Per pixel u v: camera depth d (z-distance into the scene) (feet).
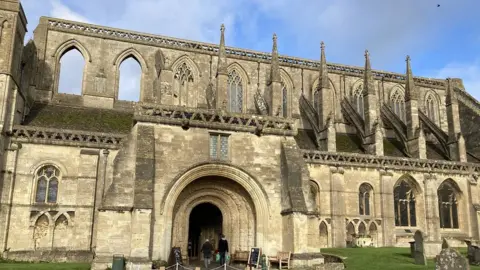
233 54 202.59
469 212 182.70
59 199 134.82
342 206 163.73
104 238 94.84
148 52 190.49
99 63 182.19
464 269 70.33
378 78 226.58
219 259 116.37
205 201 114.32
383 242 167.43
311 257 104.32
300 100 209.46
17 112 139.33
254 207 112.27
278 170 113.60
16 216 130.00
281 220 110.42
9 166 131.23
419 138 185.16
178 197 109.60
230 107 198.08
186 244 109.29
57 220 134.21
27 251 124.67
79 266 101.35
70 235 133.49
